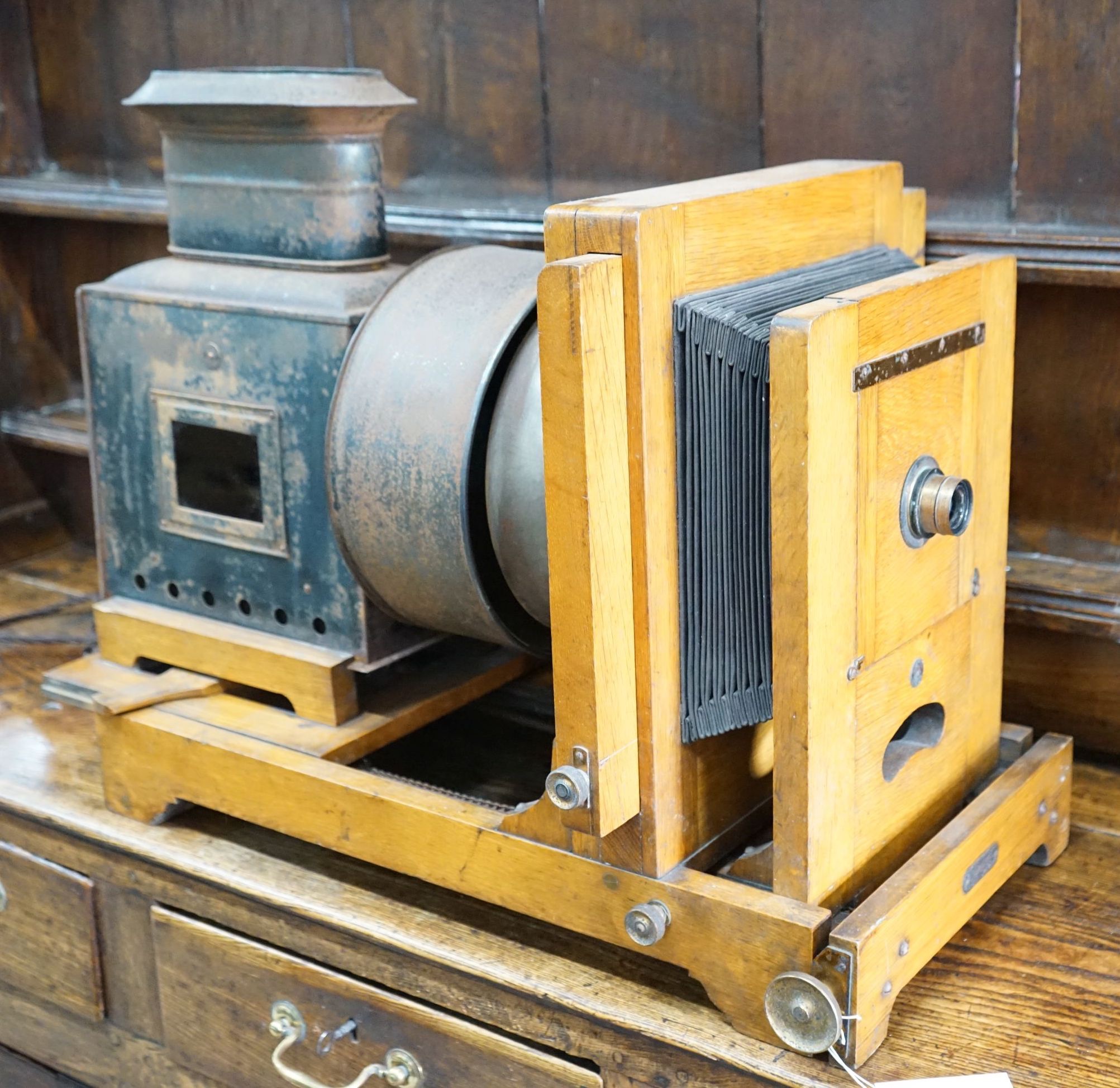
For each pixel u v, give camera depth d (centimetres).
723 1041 114
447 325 129
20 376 231
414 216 187
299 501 142
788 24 161
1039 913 133
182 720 147
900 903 113
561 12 175
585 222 106
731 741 125
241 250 147
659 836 116
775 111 165
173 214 152
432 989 130
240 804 141
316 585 143
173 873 145
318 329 136
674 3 167
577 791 111
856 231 131
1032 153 151
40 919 159
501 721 173
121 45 211
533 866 123
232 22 200
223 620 153
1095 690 158
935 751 132
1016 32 149
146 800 149
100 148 218
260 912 139
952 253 154
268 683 147
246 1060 146
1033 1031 116
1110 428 156
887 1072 111
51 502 239
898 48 156
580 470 105
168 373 148
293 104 136
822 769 113
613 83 174
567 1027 122
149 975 151
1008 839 131
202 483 151
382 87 142
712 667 117
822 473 106
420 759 164
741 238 115
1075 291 154
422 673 156
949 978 123
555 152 180
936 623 127
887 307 111
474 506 128
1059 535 162
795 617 108
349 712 145
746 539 117
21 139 222
